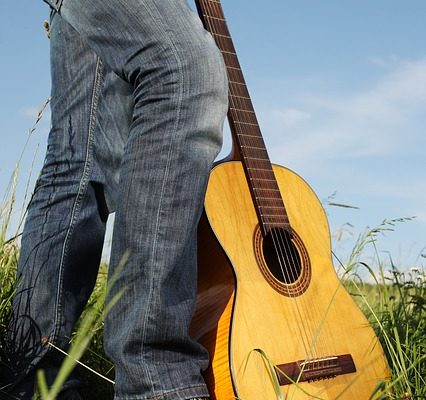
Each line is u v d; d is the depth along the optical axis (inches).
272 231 79.4
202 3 86.1
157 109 62.7
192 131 62.9
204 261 74.9
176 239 62.3
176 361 62.8
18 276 74.6
